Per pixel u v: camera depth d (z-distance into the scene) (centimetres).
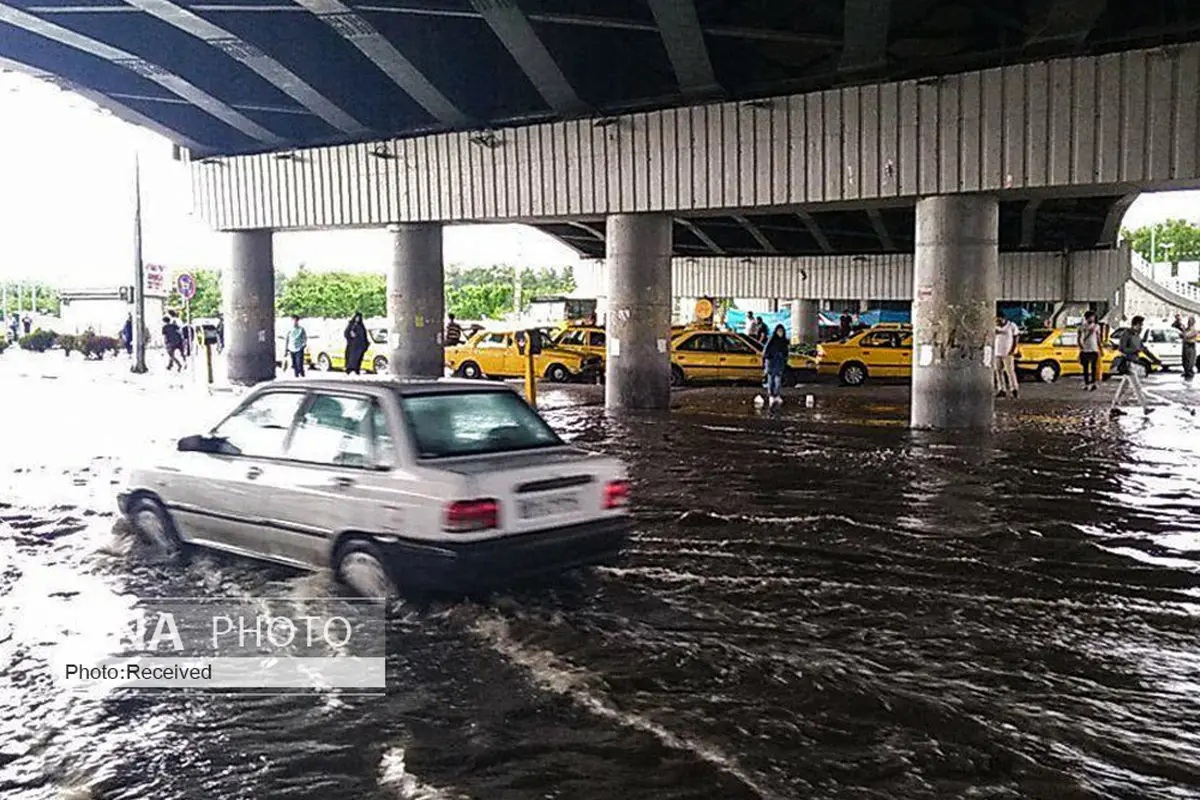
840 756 472
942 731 500
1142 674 578
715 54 1883
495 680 567
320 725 509
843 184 1802
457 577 645
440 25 1941
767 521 995
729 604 711
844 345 2973
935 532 945
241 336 2781
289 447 753
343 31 1842
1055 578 784
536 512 679
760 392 2666
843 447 1544
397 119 2380
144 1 1789
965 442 1599
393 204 2423
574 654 606
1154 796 435
